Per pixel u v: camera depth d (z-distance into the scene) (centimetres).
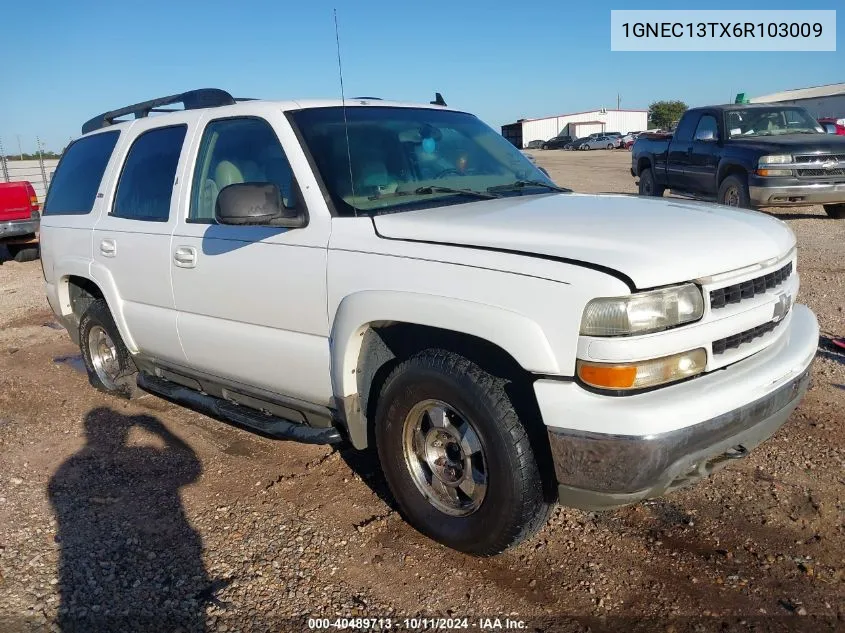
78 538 355
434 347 321
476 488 311
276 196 338
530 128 7012
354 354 335
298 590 309
